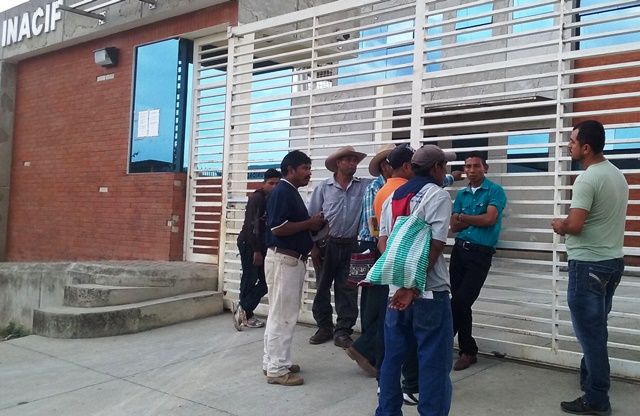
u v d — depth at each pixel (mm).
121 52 10109
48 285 8648
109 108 10250
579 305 4223
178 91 9203
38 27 11305
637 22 10172
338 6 6996
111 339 6785
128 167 9789
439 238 3740
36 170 11688
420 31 6172
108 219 10047
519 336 6125
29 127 11945
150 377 5461
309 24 9281
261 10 8695
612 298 4691
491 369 5309
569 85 5227
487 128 12195
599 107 9961
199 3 8703
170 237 9031
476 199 5305
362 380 5238
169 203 9086
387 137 8602
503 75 11711
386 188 4547
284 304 5184
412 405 4551
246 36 8320
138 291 7457
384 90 8734
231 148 8141
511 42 11688
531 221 11336
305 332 6859
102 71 10438
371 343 5141
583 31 10734
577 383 4926
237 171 8031
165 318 7367
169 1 9000
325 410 4566
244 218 7715
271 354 5172
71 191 10836
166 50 9391
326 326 6406
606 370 4199
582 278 4199
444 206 3785
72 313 6848
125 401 4887
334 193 6098
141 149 9625
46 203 11367
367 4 6703
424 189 3881
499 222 5250
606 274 4168
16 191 12148
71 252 10711
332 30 9695
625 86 9633
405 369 4539
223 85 8742
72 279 8297
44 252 11320
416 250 3691
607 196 4156
